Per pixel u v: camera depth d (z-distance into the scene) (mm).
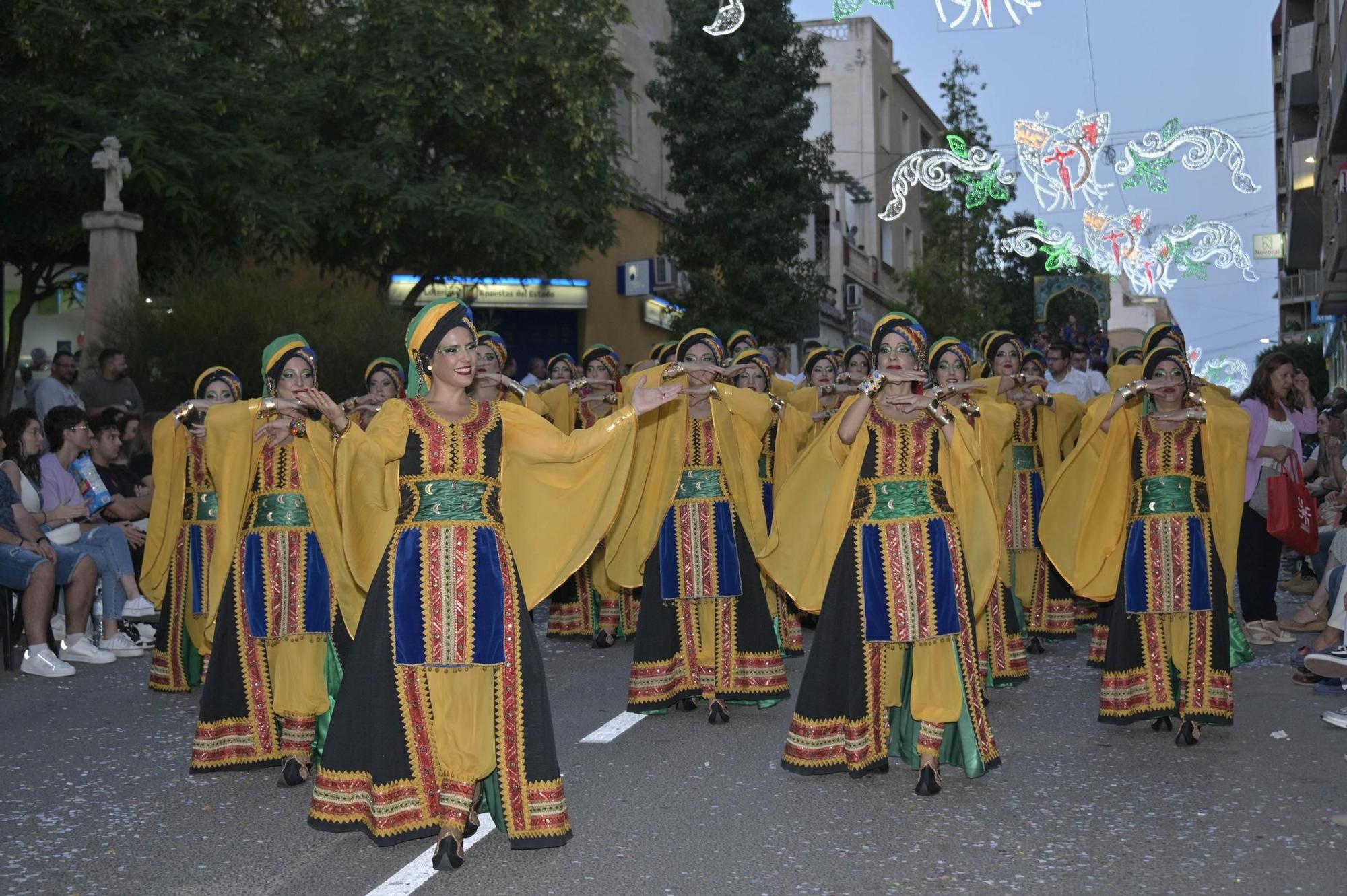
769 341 24375
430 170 19766
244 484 5820
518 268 20312
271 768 5957
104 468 9594
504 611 4594
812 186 23750
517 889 4305
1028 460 9070
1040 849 4668
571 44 19875
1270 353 8891
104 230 14906
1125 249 24844
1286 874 4375
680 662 6945
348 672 4703
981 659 7496
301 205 17109
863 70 42562
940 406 5562
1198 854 4594
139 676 8203
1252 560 8953
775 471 8234
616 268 26141
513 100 19484
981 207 38031
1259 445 8719
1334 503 10383
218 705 5844
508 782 4590
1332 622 7461
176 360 14828
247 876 4477
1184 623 6258
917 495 5496
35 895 4336
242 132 16562
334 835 4922
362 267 20078
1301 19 30422
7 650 8312
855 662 5508
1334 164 21422
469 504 4629
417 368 4859
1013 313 46875
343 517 4676
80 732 6676
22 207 16797
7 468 8516
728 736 6461
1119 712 6379
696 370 7016
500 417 4777
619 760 5984
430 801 4578
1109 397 6848
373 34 18688
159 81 15992
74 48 15836
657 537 6906
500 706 4594
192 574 7297
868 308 42719
